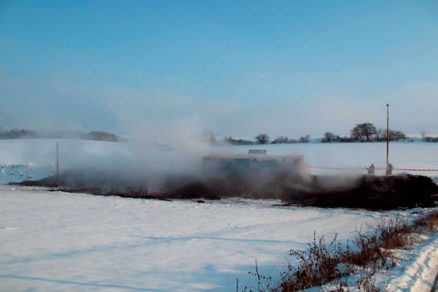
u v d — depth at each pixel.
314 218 14.38
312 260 6.90
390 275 5.93
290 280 5.84
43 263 7.52
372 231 11.10
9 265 7.37
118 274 6.81
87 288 6.03
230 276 6.73
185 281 6.42
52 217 13.38
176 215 14.51
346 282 5.48
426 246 8.07
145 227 11.82
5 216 13.45
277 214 15.41
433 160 45.72
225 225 12.45
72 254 8.27
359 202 19.19
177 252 8.55
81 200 18.44
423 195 20.72
